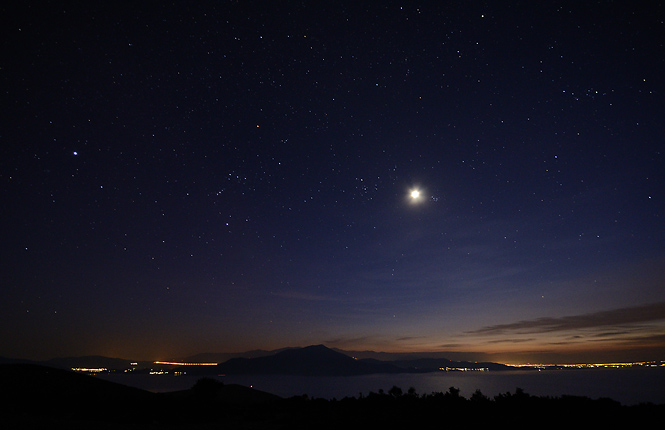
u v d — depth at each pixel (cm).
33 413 1672
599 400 1440
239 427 1430
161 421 1609
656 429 1077
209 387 2397
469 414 1329
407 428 1203
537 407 1365
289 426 1377
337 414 1570
